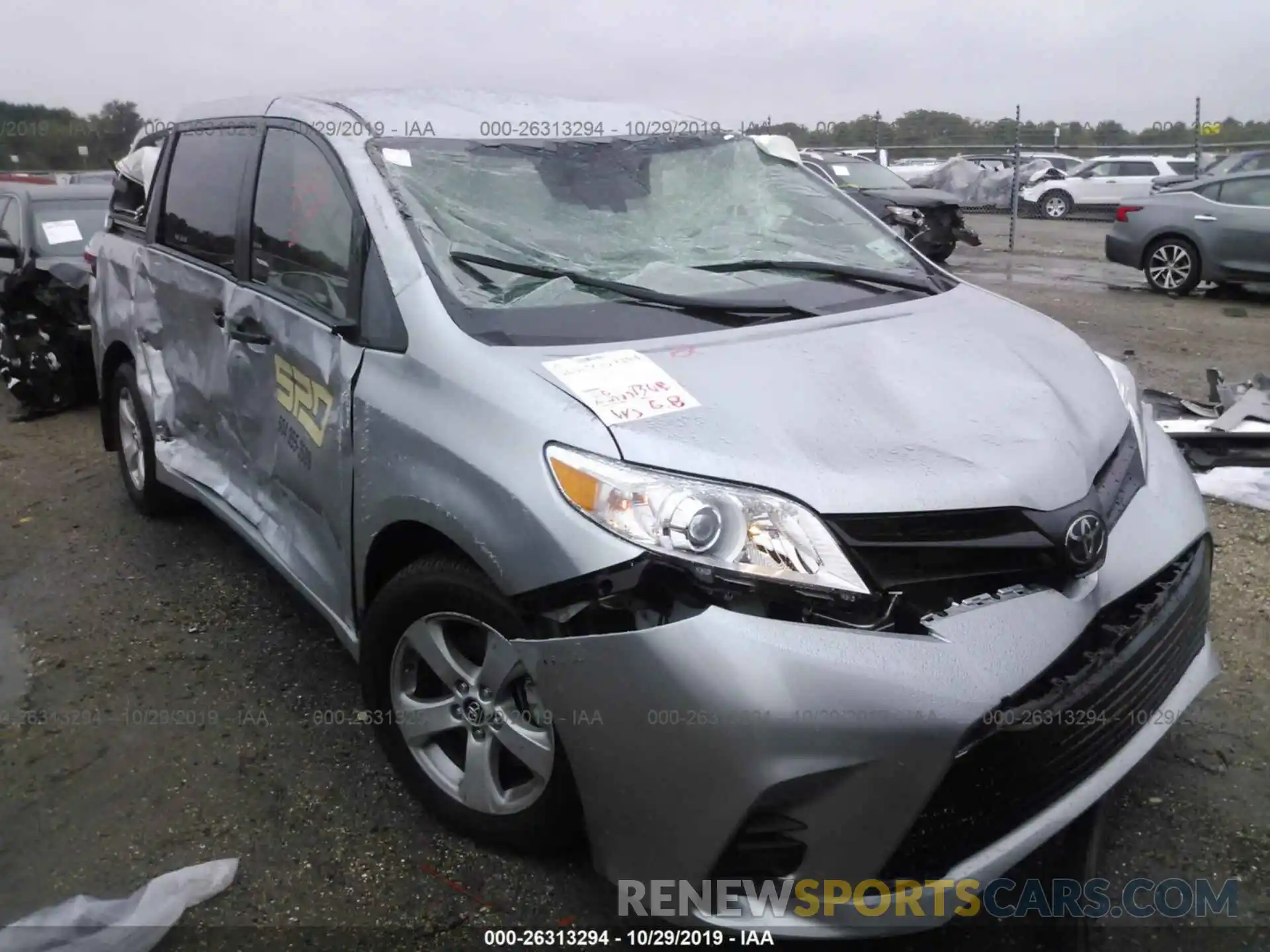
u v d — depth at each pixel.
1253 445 5.12
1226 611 3.85
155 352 4.40
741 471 2.16
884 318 2.94
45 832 2.88
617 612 2.12
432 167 3.09
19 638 3.95
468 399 2.45
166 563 4.57
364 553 2.80
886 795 2.05
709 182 3.51
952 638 2.11
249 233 3.56
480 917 2.53
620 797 2.20
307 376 3.05
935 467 2.25
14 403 7.58
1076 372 2.89
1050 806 2.28
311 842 2.81
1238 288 11.95
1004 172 21.48
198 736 3.30
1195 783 2.94
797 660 2.03
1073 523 2.27
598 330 2.65
